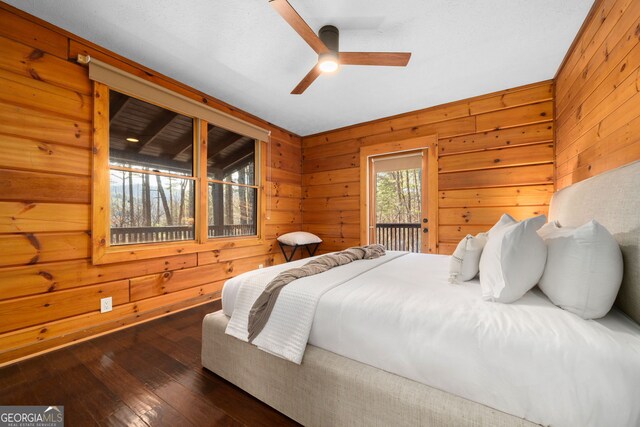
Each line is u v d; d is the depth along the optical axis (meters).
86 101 2.05
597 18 1.68
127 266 2.28
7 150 1.71
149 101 2.41
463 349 0.88
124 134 2.28
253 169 3.62
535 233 1.06
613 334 0.80
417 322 0.99
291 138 4.22
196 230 2.85
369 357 1.07
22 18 1.77
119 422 1.22
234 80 2.64
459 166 3.06
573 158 2.12
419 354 0.95
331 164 4.10
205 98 2.93
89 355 1.79
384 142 3.59
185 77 2.59
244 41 2.06
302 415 1.20
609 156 1.55
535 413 0.77
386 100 3.07
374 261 2.01
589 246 0.91
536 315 0.93
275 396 1.29
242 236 3.44
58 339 1.90
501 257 1.07
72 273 1.97
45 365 1.67
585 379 0.72
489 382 0.83
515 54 2.22
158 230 2.54
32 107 1.81
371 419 1.01
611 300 0.89
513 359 0.80
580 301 0.91
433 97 3.00
